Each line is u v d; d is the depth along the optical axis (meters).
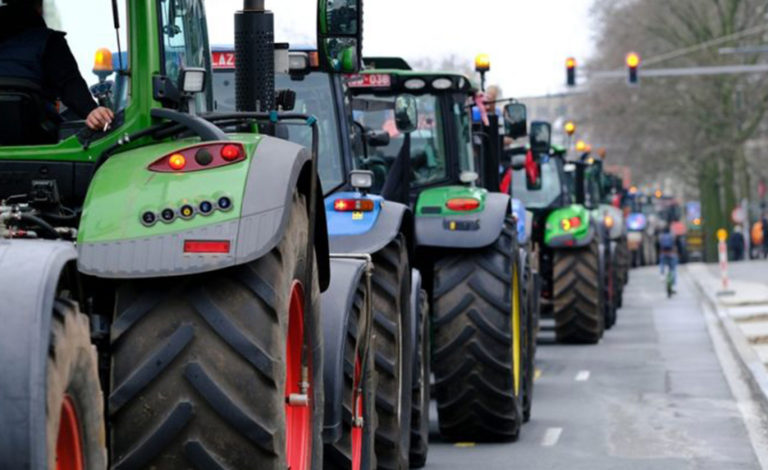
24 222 11.83
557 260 47.47
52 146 12.53
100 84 12.66
